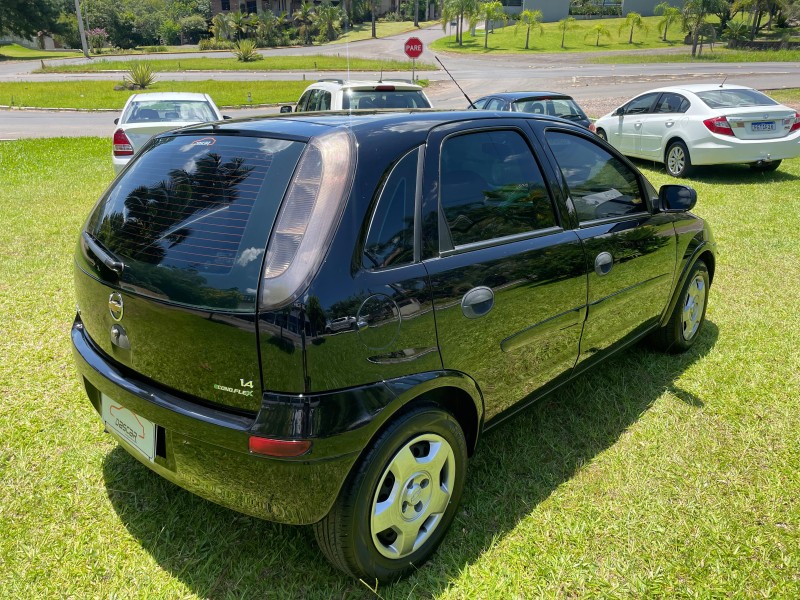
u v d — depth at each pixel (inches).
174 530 104.0
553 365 120.1
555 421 138.1
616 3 3282.5
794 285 220.5
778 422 136.6
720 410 141.7
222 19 3051.2
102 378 96.7
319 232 81.0
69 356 166.7
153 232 91.9
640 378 156.9
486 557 98.9
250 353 79.0
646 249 138.8
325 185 84.0
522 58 2069.4
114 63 2118.6
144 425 92.4
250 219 84.4
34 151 550.6
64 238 273.9
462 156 103.3
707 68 1523.1
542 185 116.5
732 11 2351.1
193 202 90.8
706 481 117.3
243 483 82.8
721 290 216.8
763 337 179.2
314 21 3157.0
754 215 317.7
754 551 100.3
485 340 100.9
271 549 99.7
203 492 88.0
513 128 114.7
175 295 84.2
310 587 92.7
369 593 91.8
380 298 84.4
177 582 93.3
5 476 116.5
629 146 474.3
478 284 98.0
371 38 3257.9
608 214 132.3
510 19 3216.0
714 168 460.1
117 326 93.7
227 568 96.1
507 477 118.6
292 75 1689.2
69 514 107.2
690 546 101.3
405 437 88.7
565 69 1657.2
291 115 105.3
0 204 336.8
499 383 107.2
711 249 167.6
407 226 91.3
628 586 93.4
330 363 79.4
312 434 78.3
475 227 102.0
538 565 97.3
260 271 79.9
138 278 88.7
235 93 1214.9
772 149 399.9
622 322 137.9
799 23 2532.0
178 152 100.8
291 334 77.2
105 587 92.4
